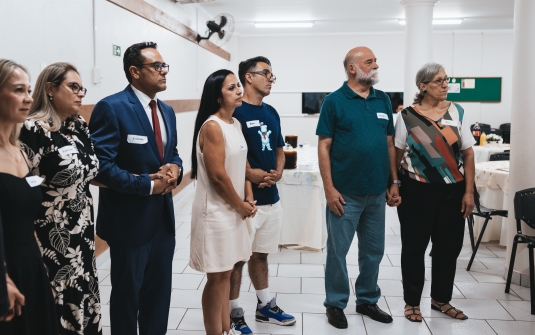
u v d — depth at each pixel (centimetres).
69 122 199
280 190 452
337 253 295
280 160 296
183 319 308
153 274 240
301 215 451
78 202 194
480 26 1079
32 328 169
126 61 229
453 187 296
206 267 232
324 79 1195
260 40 1201
